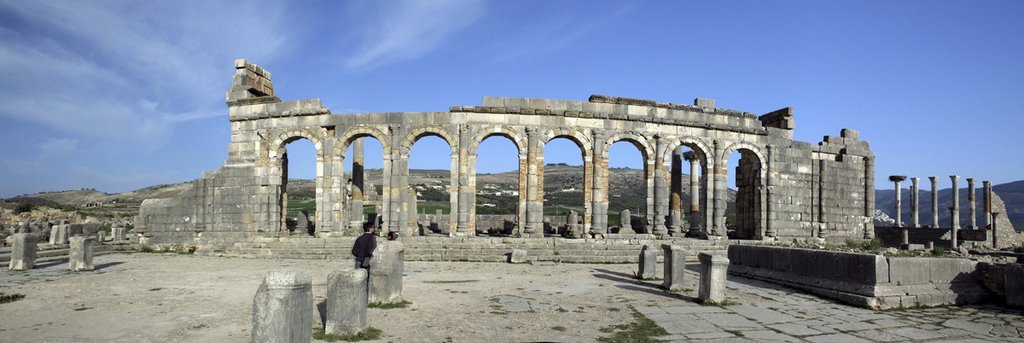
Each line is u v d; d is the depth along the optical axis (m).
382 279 18.08
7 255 32.28
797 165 44.34
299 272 11.28
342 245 37.62
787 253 24.05
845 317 17.45
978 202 156.12
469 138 38.81
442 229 55.09
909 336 15.15
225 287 22.33
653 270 25.97
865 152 47.38
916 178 63.16
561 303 19.28
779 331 15.47
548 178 185.25
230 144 41.38
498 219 61.72
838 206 45.62
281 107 40.56
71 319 16.03
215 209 41.06
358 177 43.34
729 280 25.59
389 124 39.16
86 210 98.00
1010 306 19.28
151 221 41.97
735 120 42.56
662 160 40.53
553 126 39.47
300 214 43.03
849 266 20.50
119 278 25.14
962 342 14.62
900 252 28.64
